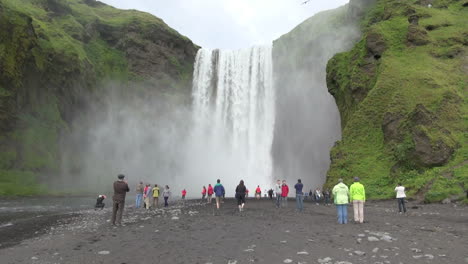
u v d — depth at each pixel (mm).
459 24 44312
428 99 33875
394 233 12219
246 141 79000
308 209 25031
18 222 20062
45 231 16016
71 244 11359
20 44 51062
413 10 47875
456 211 20781
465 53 39594
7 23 49938
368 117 37938
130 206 31547
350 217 18766
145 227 14852
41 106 54594
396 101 35156
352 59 48062
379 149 34906
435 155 28812
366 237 11352
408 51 41688
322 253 9141
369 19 58500
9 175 46188
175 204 32156
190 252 9742
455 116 32219
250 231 13242
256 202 34625
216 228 14203
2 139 47562
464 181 25250
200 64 86312
